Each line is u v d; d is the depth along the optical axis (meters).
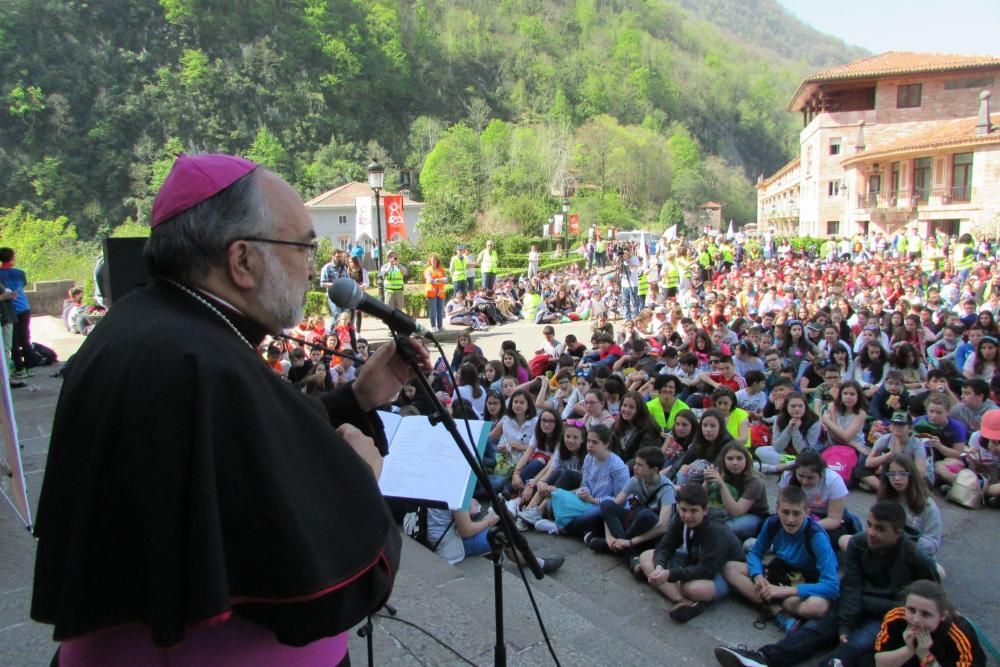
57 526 0.96
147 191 73.44
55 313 16.33
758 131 131.75
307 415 1.01
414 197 83.56
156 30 86.44
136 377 0.91
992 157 31.69
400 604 3.18
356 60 94.00
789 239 34.34
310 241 1.14
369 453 1.29
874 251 26.41
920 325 9.87
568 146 83.31
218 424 0.91
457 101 101.69
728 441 5.47
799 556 4.22
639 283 17.19
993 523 5.46
